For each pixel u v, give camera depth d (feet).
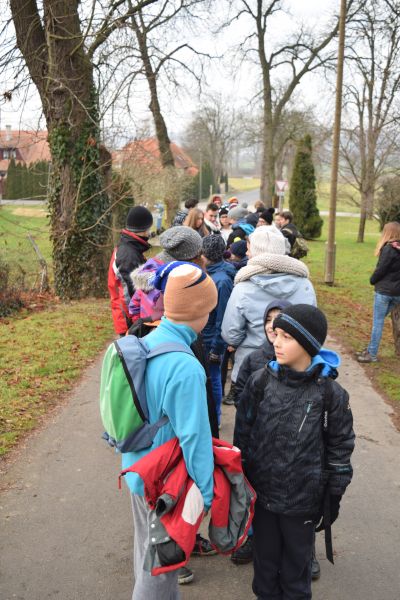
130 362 7.33
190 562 11.32
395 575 11.07
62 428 17.58
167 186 82.23
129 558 11.41
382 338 31.19
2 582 10.61
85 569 11.05
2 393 20.16
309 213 100.94
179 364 7.30
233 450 7.76
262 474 8.52
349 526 12.70
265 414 8.45
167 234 11.89
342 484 8.31
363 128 87.51
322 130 93.09
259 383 8.57
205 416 7.34
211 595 10.37
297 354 8.19
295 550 8.66
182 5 55.67
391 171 83.92
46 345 26.94
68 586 10.57
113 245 42.73
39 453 15.84
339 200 101.50
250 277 12.92
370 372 24.22
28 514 12.85
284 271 12.78
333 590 10.61
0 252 41.83
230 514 7.68
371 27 78.59
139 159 58.54
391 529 12.60
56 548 11.67
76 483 14.29
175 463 7.36
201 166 236.43
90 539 12.00
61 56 38.11
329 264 51.57
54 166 40.11
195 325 7.89
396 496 13.99
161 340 7.70
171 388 7.21
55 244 41.04
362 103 86.33
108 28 38.91
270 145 110.73
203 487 7.30
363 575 11.05
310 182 100.27
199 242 11.89
